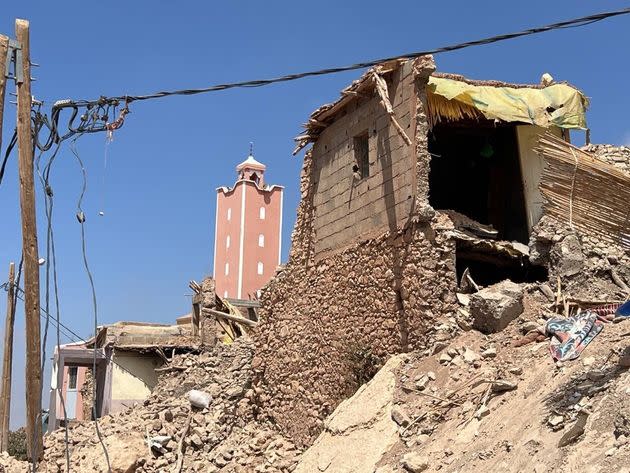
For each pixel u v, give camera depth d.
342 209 17.41
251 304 38.66
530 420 9.88
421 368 13.36
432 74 15.63
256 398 20.38
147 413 21.67
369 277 15.86
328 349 17.17
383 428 12.51
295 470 13.15
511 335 12.80
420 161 14.48
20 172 11.62
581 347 11.05
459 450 10.45
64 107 11.78
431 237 14.32
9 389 13.99
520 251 15.67
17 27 11.59
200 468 18.52
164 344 32.88
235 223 54.28
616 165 16.53
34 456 11.61
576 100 16.69
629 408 8.43
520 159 17.03
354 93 16.56
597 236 12.83
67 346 40.91
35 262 11.81
